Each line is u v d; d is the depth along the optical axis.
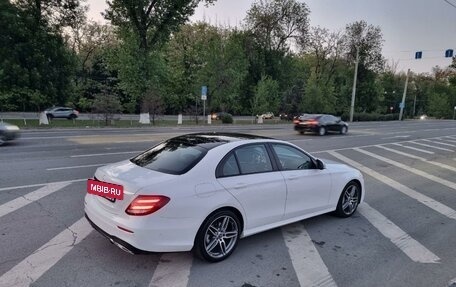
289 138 19.86
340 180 5.52
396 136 23.77
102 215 3.74
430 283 3.67
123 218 3.50
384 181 8.97
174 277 3.57
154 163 4.11
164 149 4.47
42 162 9.70
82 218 5.21
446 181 9.16
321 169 5.16
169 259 3.96
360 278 3.73
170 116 45.38
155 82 31.75
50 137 16.30
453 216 6.03
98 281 3.44
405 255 4.35
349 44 56.03
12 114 35.62
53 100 28.33
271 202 4.42
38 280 3.41
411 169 10.93
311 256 4.22
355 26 56.03
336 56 56.75
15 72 24.98
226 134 4.99
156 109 29.34
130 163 4.34
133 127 25.27
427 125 41.28
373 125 38.47
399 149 16.34
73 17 29.05
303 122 22.56
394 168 11.03
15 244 4.22
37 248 4.13
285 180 4.58
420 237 5.00
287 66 50.97
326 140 19.42
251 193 4.15
